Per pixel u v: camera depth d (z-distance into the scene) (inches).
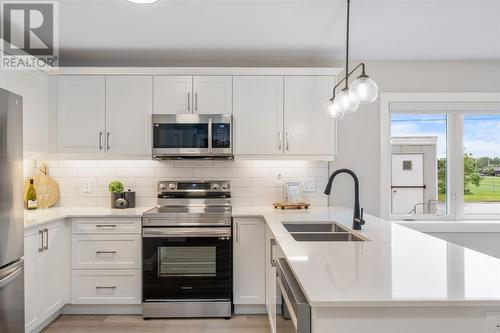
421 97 141.1
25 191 128.6
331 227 103.3
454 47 127.4
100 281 118.1
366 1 92.3
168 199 136.6
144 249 117.1
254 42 121.6
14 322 82.6
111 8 94.7
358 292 43.7
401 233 82.9
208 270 118.1
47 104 127.0
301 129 131.2
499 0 92.4
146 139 128.5
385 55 135.9
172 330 108.8
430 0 92.0
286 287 54.2
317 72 131.2
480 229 139.2
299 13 99.0
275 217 109.7
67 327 110.3
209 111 129.6
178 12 97.8
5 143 78.9
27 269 96.2
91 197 139.0
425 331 42.6
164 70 128.3
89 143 128.3
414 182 146.5
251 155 130.4
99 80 128.6
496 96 141.1
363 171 142.2
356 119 142.3
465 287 45.4
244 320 116.6
